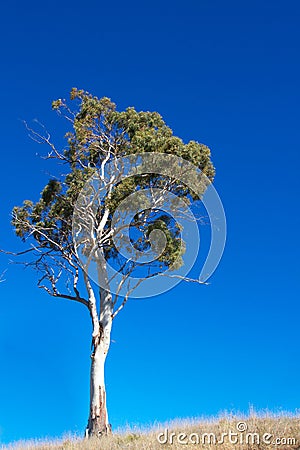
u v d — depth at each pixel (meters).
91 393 23.92
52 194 26.72
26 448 20.08
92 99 27.20
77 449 18.94
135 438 18.50
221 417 19.25
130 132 26.80
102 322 24.77
